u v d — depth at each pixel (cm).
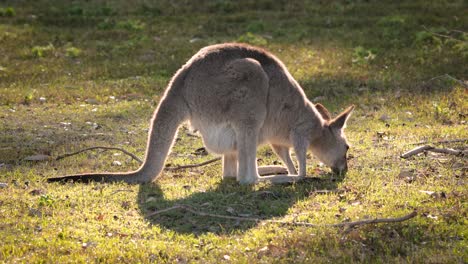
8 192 1745
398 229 1488
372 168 1991
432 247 1405
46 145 2247
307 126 1911
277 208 1648
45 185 1811
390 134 2369
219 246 1436
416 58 3569
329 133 1950
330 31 4191
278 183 1838
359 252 1381
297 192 1772
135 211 1641
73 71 3431
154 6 4781
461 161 2005
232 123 1792
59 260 1352
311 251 1396
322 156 1975
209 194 1738
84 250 1402
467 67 3350
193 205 1664
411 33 4059
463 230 1480
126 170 2000
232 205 1669
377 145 2230
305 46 3888
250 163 1811
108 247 1416
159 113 1802
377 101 2836
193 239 1467
